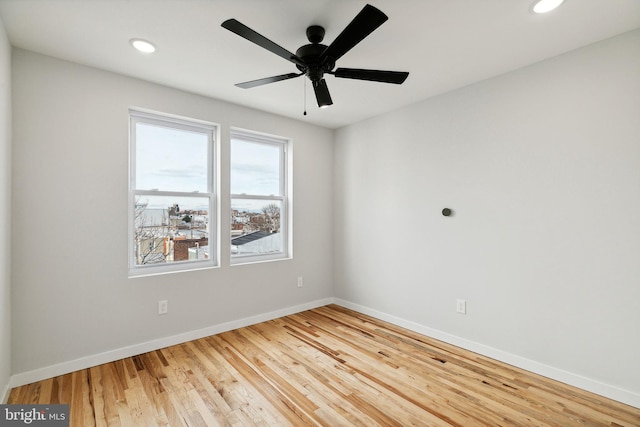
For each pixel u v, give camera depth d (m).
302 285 3.96
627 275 2.03
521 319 2.50
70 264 2.38
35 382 2.22
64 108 2.36
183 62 2.41
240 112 3.36
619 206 2.05
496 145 2.64
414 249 3.29
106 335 2.54
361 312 3.89
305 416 1.88
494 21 1.90
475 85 2.78
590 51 2.16
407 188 3.36
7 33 2.00
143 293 2.73
